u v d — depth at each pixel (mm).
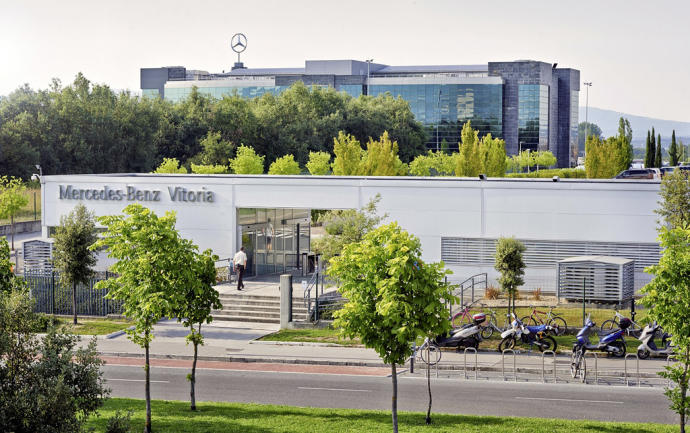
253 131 99875
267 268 42719
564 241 36750
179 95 151125
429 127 137375
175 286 18844
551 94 150375
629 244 36062
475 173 62062
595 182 37000
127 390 23375
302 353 28328
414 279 16797
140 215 18984
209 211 40938
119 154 93750
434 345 28125
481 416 19781
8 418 12859
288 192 39906
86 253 33688
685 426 18750
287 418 19297
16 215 70500
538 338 28062
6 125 83125
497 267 31125
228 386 23984
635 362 26484
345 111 112062
